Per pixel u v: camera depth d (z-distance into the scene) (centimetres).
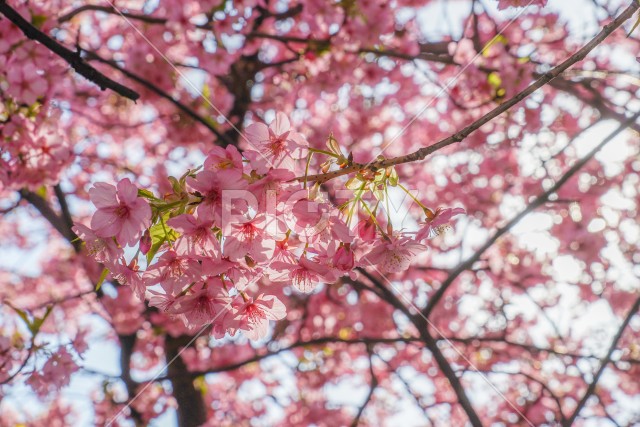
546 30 605
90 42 653
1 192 499
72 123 686
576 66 596
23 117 383
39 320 380
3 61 373
